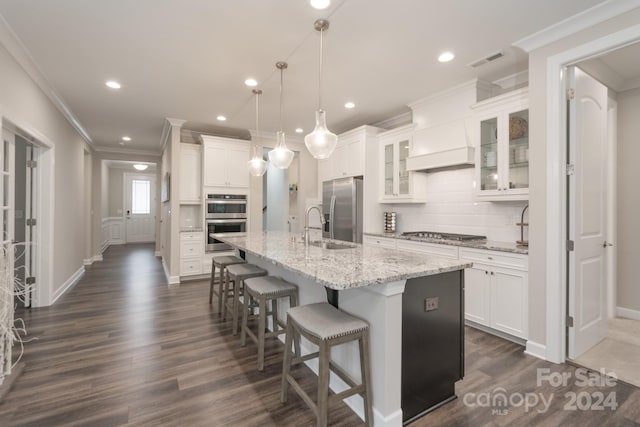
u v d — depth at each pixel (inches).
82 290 176.6
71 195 188.1
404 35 97.7
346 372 76.6
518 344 105.3
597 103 101.9
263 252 92.0
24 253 143.8
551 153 93.8
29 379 84.1
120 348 103.3
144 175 422.3
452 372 76.1
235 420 68.7
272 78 129.4
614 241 130.6
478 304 116.3
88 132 220.8
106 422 67.7
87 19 89.4
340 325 64.6
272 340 110.9
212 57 111.8
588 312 99.9
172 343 107.4
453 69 121.3
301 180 232.4
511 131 116.9
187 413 70.7
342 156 194.4
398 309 65.6
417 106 157.3
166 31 95.7
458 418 69.3
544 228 95.5
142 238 422.0
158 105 162.4
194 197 205.8
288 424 67.4
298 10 85.6
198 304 151.6
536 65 97.6
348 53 109.0
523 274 102.3
